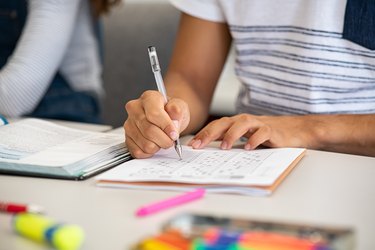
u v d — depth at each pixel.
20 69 1.56
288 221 0.55
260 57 1.22
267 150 0.92
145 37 1.91
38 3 1.60
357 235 0.60
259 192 0.72
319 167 0.85
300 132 1.00
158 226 0.62
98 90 1.83
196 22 1.29
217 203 0.69
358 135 1.00
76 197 0.74
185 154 0.90
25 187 0.79
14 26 1.69
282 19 1.17
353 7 1.09
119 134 1.02
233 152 0.90
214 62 1.30
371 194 0.73
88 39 1.81
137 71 1.91
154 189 0.75
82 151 0.89
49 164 0.83
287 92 1.20
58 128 1.05
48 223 0.58
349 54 1.12
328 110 1.17
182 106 0.94
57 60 1.63
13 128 1.03
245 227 0.53
